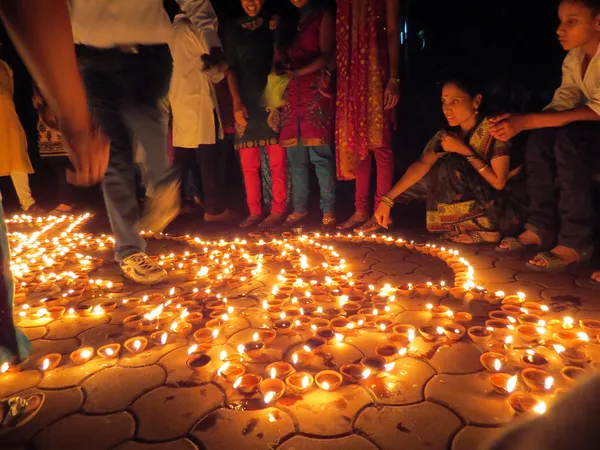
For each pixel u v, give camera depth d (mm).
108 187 4012
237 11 7719
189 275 4391
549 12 6336
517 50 6699
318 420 2102
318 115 5926
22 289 3787
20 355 2262
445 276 4207
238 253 5023
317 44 5980
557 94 4508
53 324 3305
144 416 2182
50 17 1157
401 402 2219
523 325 2883
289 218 6512
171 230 6477
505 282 3928
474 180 5051
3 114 7109
